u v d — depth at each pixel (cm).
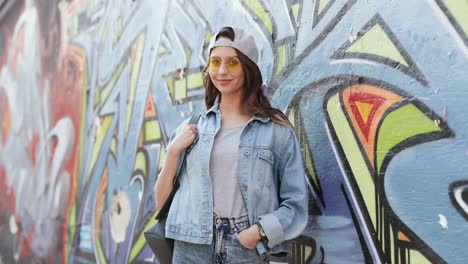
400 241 223
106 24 542
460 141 203
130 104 479
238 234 220
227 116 242
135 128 464
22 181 731
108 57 531
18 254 719
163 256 250
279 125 235
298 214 226
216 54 236
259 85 240
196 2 394
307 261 270
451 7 210
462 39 205
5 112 820
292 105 289
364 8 251
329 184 262
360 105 247
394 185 228
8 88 812
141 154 448
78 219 557
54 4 675
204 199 229
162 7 443
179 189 245
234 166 228
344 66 259
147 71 456
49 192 641
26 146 729
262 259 225
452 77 207
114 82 514
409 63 225
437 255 208
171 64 420
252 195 224
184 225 233
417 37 222
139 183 443
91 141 548
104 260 491
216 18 368
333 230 257
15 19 802
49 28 684
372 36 245
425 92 217
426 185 214
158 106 431
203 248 228
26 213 705
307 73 281
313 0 283
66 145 608
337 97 261
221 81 235
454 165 204
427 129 215
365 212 240
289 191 229
